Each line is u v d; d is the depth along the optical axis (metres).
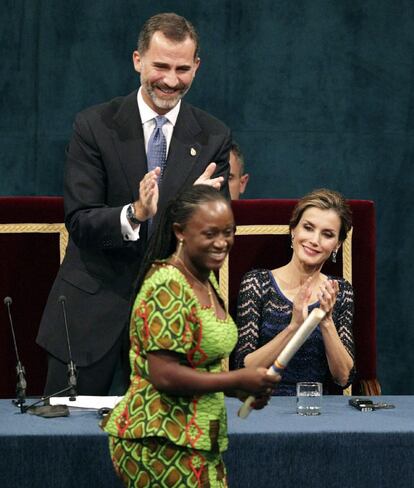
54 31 18.20
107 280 11.28
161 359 7.57
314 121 18.45
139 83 18.30
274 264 12.88
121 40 18.25
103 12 18.20
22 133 18.27
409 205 18.58
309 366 11.95
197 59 11.36
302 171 18.47
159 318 7.55
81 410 10.08
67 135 18.28
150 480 7.68
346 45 18.41
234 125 18.41
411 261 18.56
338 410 10.24
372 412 10.12
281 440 9.11
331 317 11.88
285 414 9.99
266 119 18.41
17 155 18.28
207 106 18.36
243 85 18.36
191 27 11.18
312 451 9.13
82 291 11.28
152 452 7.65
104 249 11.12
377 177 18.55
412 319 18.59
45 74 18.23
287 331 11.59
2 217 12.84
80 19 18.20
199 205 7.74
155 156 11.39
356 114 18.48
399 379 18.58
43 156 18.30
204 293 7.88
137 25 18.25
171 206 7.93
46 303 12.44
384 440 9.18
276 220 12.86
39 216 12.90
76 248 11.43
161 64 10.99
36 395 12.95
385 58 18.45
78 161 11.30
